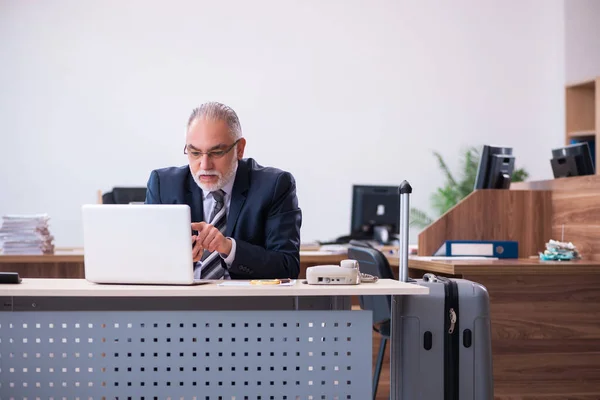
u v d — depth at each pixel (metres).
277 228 2.66
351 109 7.54
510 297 3.42
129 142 7.29
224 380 2.28
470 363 2.59
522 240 4.37
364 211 5.67
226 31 7.39
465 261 3.73
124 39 7.29
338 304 2.58
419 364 2.56
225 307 2.59
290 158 7.47
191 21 7.35
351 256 3.40
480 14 7.70
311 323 2.30
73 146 7.24
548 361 3.43
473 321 2.59
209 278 2.64
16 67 7.19
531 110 7.75
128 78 7.29
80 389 2.28
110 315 2.28
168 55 7.33
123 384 2.28
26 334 2.29
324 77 7.51
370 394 2.31
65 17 7.23
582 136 6.96
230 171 2.59
